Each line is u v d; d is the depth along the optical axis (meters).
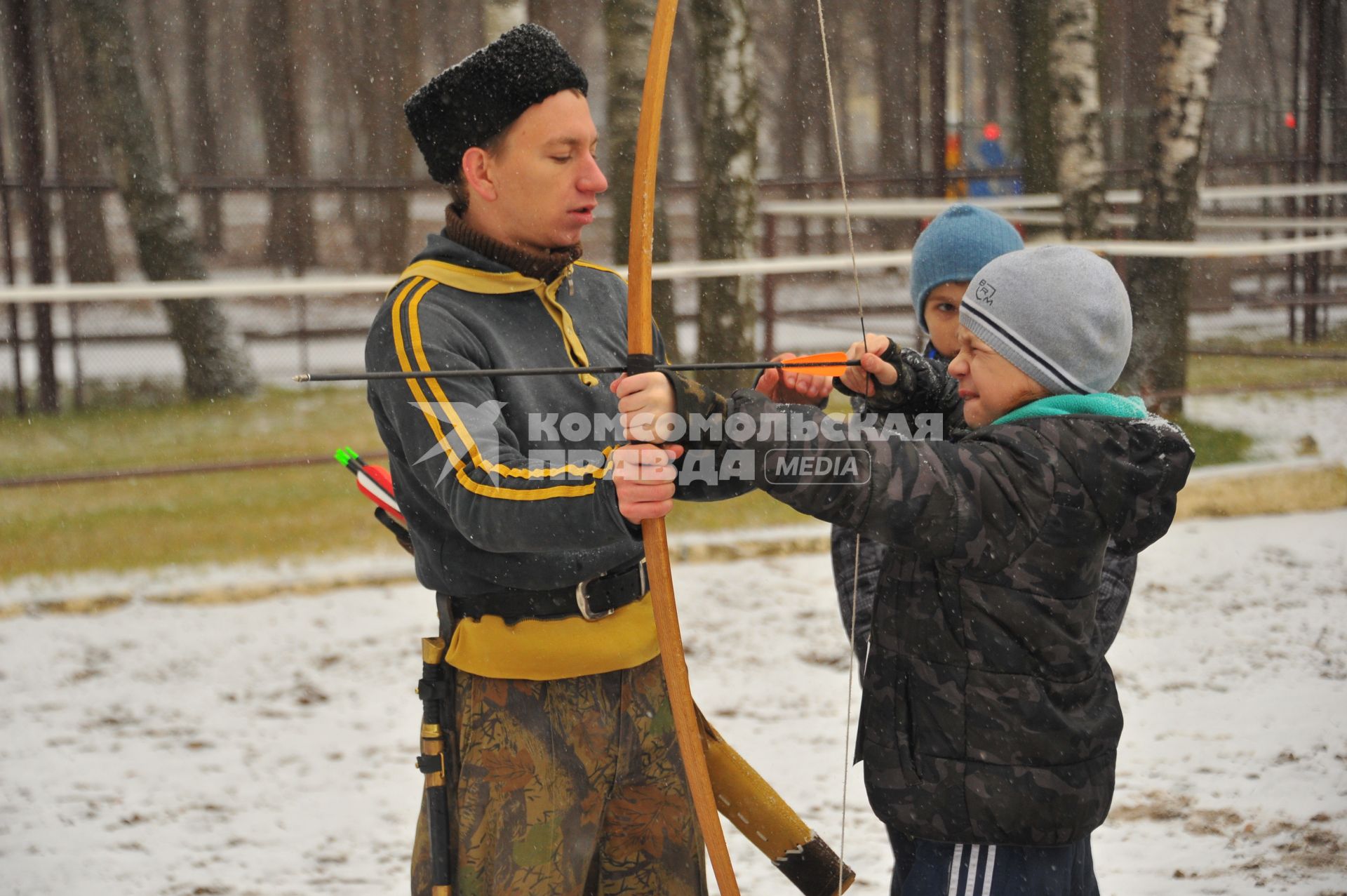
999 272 4.87
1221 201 32.31
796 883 5.46
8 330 32.00
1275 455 17.94
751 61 19.14
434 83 5.02
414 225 46.31
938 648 4.71
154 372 28.03
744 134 19.11
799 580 13.80
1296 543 14.63
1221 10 19.72
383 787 9.17
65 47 31.81
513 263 5.11
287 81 34.34
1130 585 5.55
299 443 20.36
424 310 4.88
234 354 25.03
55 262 40.88
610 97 19.73
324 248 51.22
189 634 12.58
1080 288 4.74
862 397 6.12
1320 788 8.52
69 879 7.82
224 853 8.16
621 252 20.08
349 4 46.91
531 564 4.88
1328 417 20.44
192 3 46.97
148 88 50.50
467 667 5.02
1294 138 29.33
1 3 27.53
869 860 7.74
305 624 12.84
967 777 4.67
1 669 11.68
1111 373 4.85
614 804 5.32
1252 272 30.70
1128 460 4.57
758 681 10.89
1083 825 4.73
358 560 14.56
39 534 15.56
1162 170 20.06
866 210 22.58
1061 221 20.58
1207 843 7.81
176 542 15.20
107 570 14.27
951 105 50.06
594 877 5.45
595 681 5.05
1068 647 4.66
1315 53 27.59
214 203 45.38
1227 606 12.50
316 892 7.65
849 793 8.70
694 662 11.39
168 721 10.45
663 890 5.36
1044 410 4.73
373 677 11.38
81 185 24.41
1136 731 9.62
